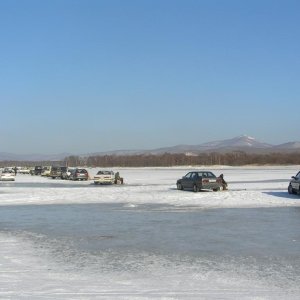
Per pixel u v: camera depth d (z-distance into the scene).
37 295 8.52
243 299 8.27
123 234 16.55
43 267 11.12
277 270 10.76
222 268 10.98
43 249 13.62
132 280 9.77
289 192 34.94
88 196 34.28
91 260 11.99
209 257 12.36
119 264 11.48
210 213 23.41
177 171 123.38
